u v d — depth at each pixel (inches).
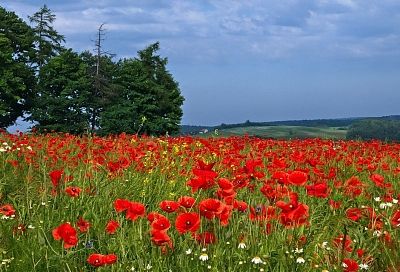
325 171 400.8
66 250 215.5
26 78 2522.1
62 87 2576.3
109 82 2701.8
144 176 352.2
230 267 189.9
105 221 254.1
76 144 506.6
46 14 2923.2
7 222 249.1
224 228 214.2
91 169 337.1
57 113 2479.1
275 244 203.2
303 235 215.6
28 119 2472.9
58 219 253.8
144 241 211.8
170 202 199.2
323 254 209.8
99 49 2721.5
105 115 2529.5
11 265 210.4
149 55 2807.6
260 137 719.1
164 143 524.1
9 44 2497.5
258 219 215.6
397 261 217.6
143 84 2625.5
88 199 280.2
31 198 284.4
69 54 2586.1
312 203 296.7
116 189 307.0
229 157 395.5
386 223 242.7
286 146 599.5
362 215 265.4
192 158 424.2
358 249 214.2
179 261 194.9
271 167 355.6
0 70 2386.8
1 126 2503.7
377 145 580.7
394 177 389.1
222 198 209.5
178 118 2731.3
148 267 192.1
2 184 320.5
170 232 211.2
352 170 409.4
